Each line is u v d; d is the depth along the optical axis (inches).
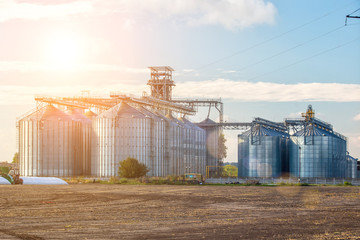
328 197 2336.4
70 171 6195.9
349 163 7509.8
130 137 5999.0
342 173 6624.0
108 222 1258.6
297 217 1397.6
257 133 6638.8
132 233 1069.1
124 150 5964.6
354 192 2815.0
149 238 1003.3
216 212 1533.0
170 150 6530.5
